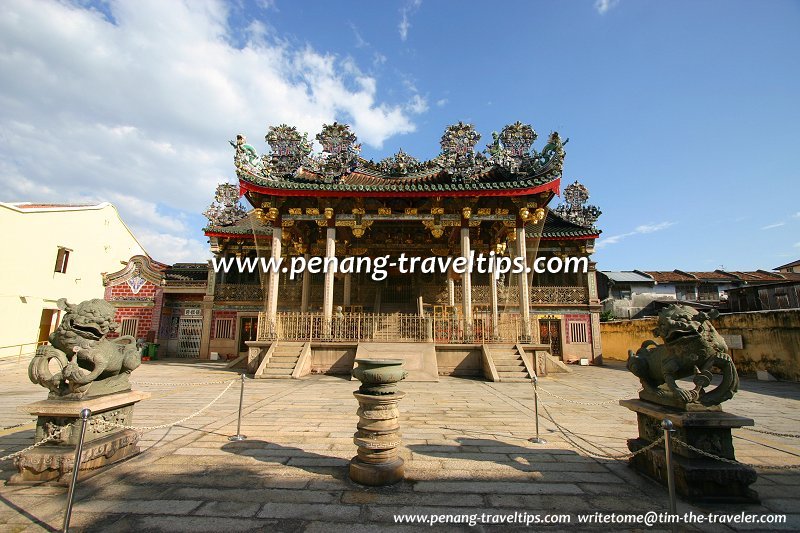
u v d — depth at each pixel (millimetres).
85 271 29797
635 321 28484
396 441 5266
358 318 17828
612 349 31469
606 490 4906
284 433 7305
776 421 9102
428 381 14812
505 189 17703
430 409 9766
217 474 5293
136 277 27969
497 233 21500
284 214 19094
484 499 4609
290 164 18438
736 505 4496
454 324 17703
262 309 27016
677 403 5000
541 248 27562
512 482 5125
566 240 27281
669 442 4059
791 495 4797
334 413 9023
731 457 4723
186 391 12250
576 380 16641
